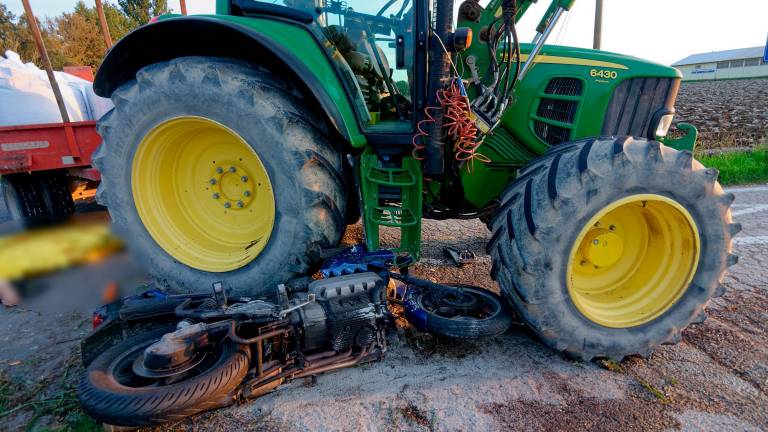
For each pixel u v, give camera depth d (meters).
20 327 2.75
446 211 3.40
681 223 2.32
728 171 6.97
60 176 4.17
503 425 1.88
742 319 2.77
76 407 2.03
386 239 4.30
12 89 4.05
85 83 4.95
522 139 3.04
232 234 2.97
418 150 2.68
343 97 2.66
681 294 2.37
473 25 2.91
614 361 2.32
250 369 2.04
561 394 2.08
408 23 2.64
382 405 1.99
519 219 2.21
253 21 2.63
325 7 2.92
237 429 1.87
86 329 2.72
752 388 2.12
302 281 2.45
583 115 2.87
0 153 3.53
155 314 2.29
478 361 2.33
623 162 2.11
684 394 2.08
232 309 2.16
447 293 2.54
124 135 2.73
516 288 2.23
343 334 2.13
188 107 2.56
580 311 2.26
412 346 2.46
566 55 2.95
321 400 2.03
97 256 3.00
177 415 1.77
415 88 2.58
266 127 2.44
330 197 2.56
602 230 2.41
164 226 2.91
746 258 3.75
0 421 1.95
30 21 3.65
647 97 2.88
